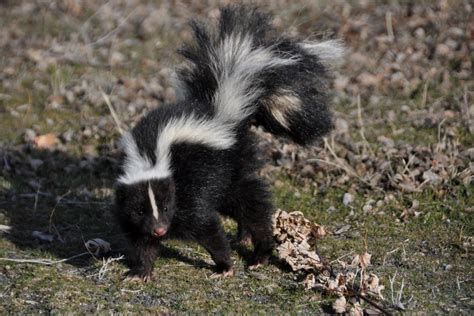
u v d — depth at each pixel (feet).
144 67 61.57
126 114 53.62
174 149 33.58
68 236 38.73
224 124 35.29
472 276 33.14
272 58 36.81
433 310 30.01
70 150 49.42
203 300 31.30
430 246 36.42
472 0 66.13
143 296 31.78
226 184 35.09
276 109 37.24
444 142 46.34
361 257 32.42
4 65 62.64
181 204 33.40
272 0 67.67
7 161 47.80
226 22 37.73
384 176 43.60
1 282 32.71
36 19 71.56
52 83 58.34
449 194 41.27
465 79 55.93
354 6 67.21
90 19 70.49
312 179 44.37
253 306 30.71
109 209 42.04
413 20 64.49
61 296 31.42
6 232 38.68
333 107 52.60
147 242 33.35
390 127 50.19
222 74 36.32
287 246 34.12
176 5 72.08
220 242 33.83
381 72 57.52
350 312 29.50
